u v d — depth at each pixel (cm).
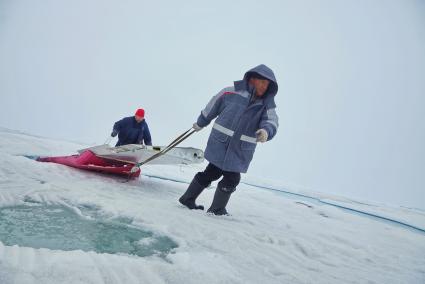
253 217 387
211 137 343
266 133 307
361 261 275
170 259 189
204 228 266
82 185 369
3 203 248
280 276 195
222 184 348
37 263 149
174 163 462
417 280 248
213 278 168
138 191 410
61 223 225
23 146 690
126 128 552
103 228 229
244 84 335
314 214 533
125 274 154
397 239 438
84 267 152
